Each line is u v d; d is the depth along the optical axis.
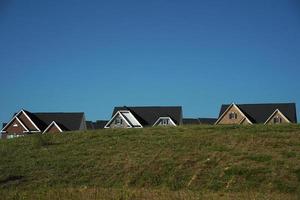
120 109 85.56
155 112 86.75
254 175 28.00
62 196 22.20
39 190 25.50
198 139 36.81
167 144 35.75
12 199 22.03
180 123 85.75
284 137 36.28
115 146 36.34
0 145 39.47
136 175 29.41
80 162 32.50
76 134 41.94
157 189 26.22
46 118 84.06
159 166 30.48
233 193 24.12
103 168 31.06
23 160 33.97
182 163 30.75
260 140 35.50
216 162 30.58
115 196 22.08
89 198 21.62
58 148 36.88
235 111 87.94
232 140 36.00
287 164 29.34
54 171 31.05
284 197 22.66
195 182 27.81
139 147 35.47
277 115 87.00
